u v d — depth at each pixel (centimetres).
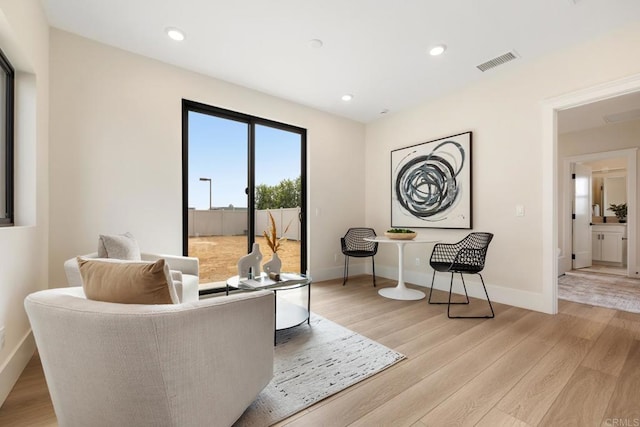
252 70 304
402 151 414
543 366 176
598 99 245
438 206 365
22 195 193
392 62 288
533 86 283
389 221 437
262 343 136
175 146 293
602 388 154
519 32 239
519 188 293
